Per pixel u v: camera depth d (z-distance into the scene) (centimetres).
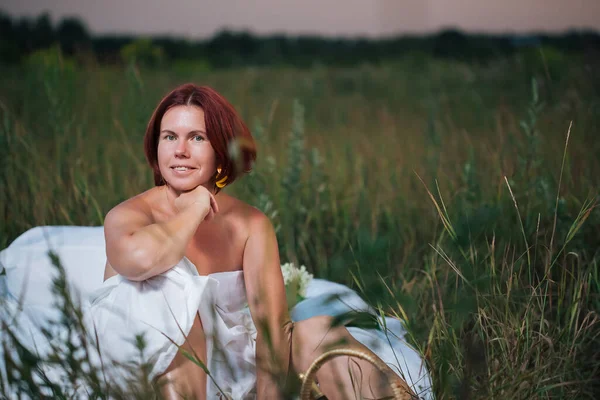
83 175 443
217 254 246
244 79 1380
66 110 500
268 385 218
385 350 253
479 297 235
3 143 440
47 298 276
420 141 657
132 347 212
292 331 229
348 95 1351
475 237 230
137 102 489
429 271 308
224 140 235
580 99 575
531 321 245
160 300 217
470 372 187
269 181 461
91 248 291
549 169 411
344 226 427
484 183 429
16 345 199
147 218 237
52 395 209
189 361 214
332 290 298
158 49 1251
